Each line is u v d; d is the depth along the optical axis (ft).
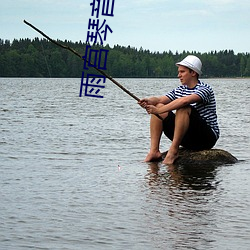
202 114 34.94
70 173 31.19
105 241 19.67
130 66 560.20
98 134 50.31
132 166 33.58
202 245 19.36
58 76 440.04
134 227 21.18
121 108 88.28
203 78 612.70
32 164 34.14
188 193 26.45
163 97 35.68
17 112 77.36
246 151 40.83
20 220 21.90
